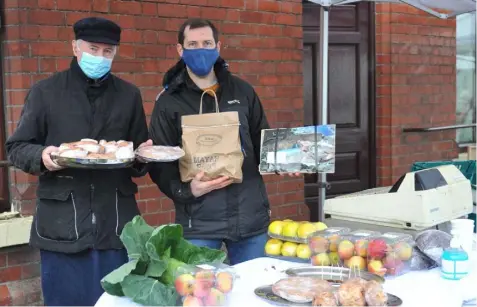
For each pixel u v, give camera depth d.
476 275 2.60
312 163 3.14
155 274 2.31
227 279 2.29
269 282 2.54
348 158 6.01
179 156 2.99
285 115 5.41
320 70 4.39
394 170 6.11
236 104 3.38
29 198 4.14
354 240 2.65
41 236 3.03
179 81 3.33
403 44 6.09
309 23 5.72
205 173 3.14
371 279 2.41
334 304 2.16
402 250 2.62
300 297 2.24
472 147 6.56
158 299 2.23
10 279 4.04
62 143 2.95
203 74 3.31
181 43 3.32
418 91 6.25
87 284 3.06
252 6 5.14
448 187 3.17
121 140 3.07
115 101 3.12
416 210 3.04
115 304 2.30
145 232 2.41
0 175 4.14
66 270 3.03
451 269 2.55
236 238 3.33
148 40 4.59
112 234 3.07
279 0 5.29
